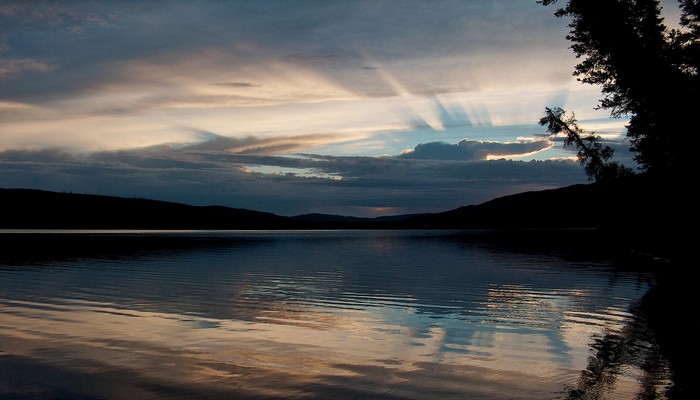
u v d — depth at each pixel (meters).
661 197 23.25
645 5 20.36
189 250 53.09
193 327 14.82
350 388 9.55
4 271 29.56
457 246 65.44
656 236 25.08
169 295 21.08
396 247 63.50
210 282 25.64
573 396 9.16
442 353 12.09
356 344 12.92
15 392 9.24
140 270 31.11
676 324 15.03
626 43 20.41
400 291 22.78
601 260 40.78
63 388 9.45
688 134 19.86
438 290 23.19
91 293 21.30
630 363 11.21
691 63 20.16
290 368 10.78
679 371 10.59
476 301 19.95
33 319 15.57
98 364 10.93
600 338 13.64
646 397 9.08
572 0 21.50
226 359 11.43
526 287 24.14
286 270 32.41
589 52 23.41
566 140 26.36
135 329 14.41
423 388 9.55
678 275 20.28
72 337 13.30
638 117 22.97
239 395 9.13
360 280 26.98
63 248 52.47
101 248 53.28
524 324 15.48
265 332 14.26
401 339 13.50
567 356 11.83
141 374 10.28
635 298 20.67
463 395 9.19
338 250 56.59
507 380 10.04
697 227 20.95
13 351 11.86
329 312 17.45
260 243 73.75
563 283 25.72
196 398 8.98
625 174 25.05
